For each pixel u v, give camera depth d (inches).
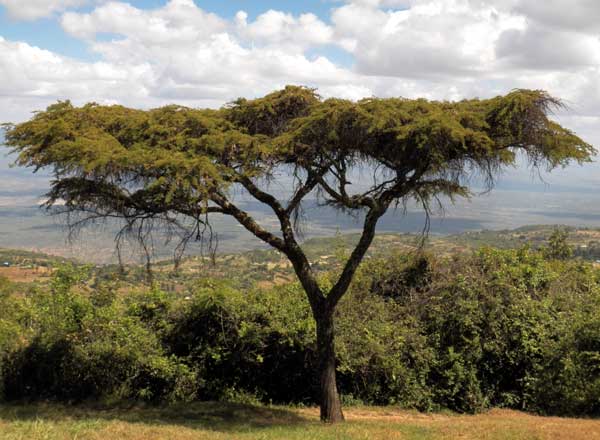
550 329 517.3
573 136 354.6
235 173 328.2
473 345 508.1
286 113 387.2
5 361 436.8
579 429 356.2
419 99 370.9
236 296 492.1
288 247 392.8
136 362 451.5
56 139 323.3
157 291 488.1
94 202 337.7
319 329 397.4
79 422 345.1
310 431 339.9
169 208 328.5
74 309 462.3
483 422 405.1
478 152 350.0
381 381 501.4
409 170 377.4
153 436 311.3
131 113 369.1
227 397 474.0
